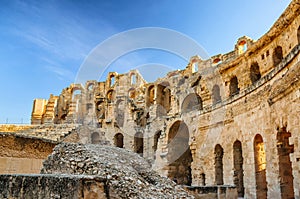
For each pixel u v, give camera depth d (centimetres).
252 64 3152
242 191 2591
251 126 2458
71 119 5128
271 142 2075
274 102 2019
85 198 827
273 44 2777
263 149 2406
